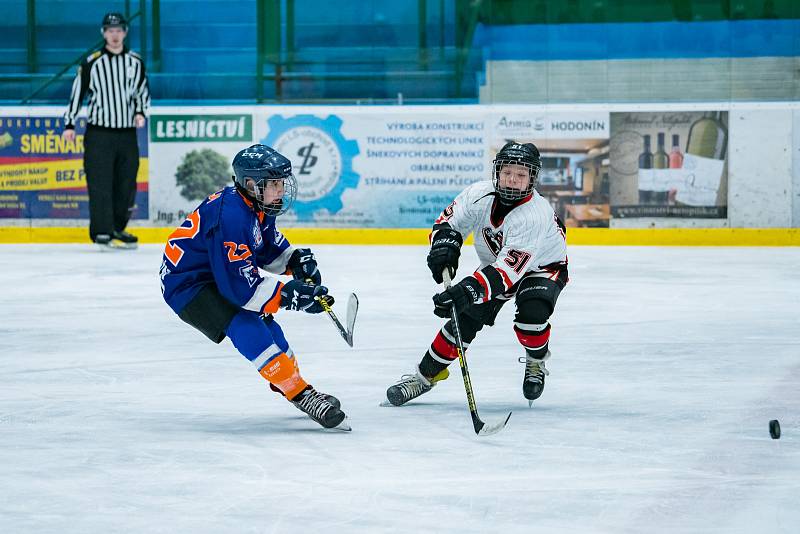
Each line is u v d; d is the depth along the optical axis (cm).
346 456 821
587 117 2892
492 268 930
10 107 2988
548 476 761
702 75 3091
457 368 1227
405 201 2944
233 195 881
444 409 1003
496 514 672
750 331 1481
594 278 2123
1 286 2019
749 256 2578
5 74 3309
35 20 3331
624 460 805
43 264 2412
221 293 889
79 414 988
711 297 1841
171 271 902
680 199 2880
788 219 2869
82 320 1609
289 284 884
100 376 1186
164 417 973
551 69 3136
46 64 3334
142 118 2728
